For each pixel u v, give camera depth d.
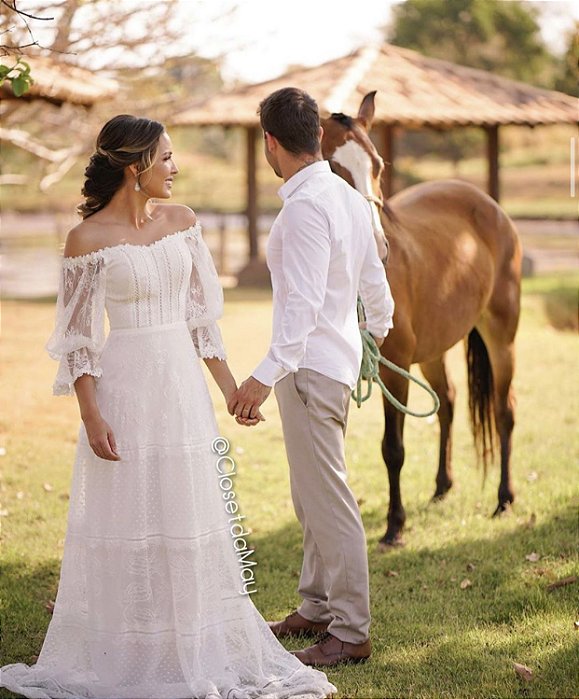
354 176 5.39
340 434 3.98
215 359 4.08
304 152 3.88
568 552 5.47
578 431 8.35
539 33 41.88
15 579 5.20
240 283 18.94
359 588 4.01
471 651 4.20
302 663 3.98
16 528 6.04
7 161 19.88
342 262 3.87
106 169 3.76
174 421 3.76
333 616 4.24
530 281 17.89
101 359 3.80
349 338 3.96
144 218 3.87
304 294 3.70
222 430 8.62
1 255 24.86
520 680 3.89
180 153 51.34
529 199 37.03
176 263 3.82
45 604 4.84
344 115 5.52
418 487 6.96
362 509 6.46
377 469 7.41
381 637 4.39
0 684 3.80
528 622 4.48
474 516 6.26
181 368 3.82
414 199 6.79
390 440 5.75
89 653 3.80
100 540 3.74
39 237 29.05
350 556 3.97
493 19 41.16
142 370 3.77
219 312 4.03
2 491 6.81
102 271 3.72
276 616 4.73
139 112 14.30
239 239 27.08
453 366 11.75
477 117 17.78
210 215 34.72
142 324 3.79
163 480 3.74
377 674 3.98
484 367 6.80
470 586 5.04
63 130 14.19
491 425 6.80
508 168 45.78
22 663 4.00
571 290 16.30
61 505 6.51
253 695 3.71
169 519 3.73
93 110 13.80
